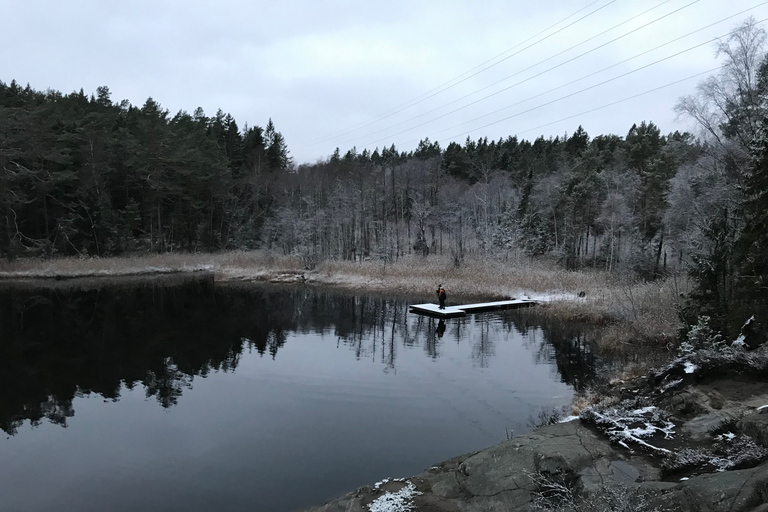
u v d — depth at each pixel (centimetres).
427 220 5747
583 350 2000
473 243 5431
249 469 1017
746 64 2200
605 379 1548
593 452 761
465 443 1121
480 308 2956
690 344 1292
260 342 2256
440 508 726
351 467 1012
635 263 3569
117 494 927
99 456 1101
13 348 2153
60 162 5066
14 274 4388
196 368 1831
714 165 2338
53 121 5238
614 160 6256
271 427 1249
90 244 5334
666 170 3975
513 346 2105
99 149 5494
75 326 2612
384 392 1518
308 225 5534
